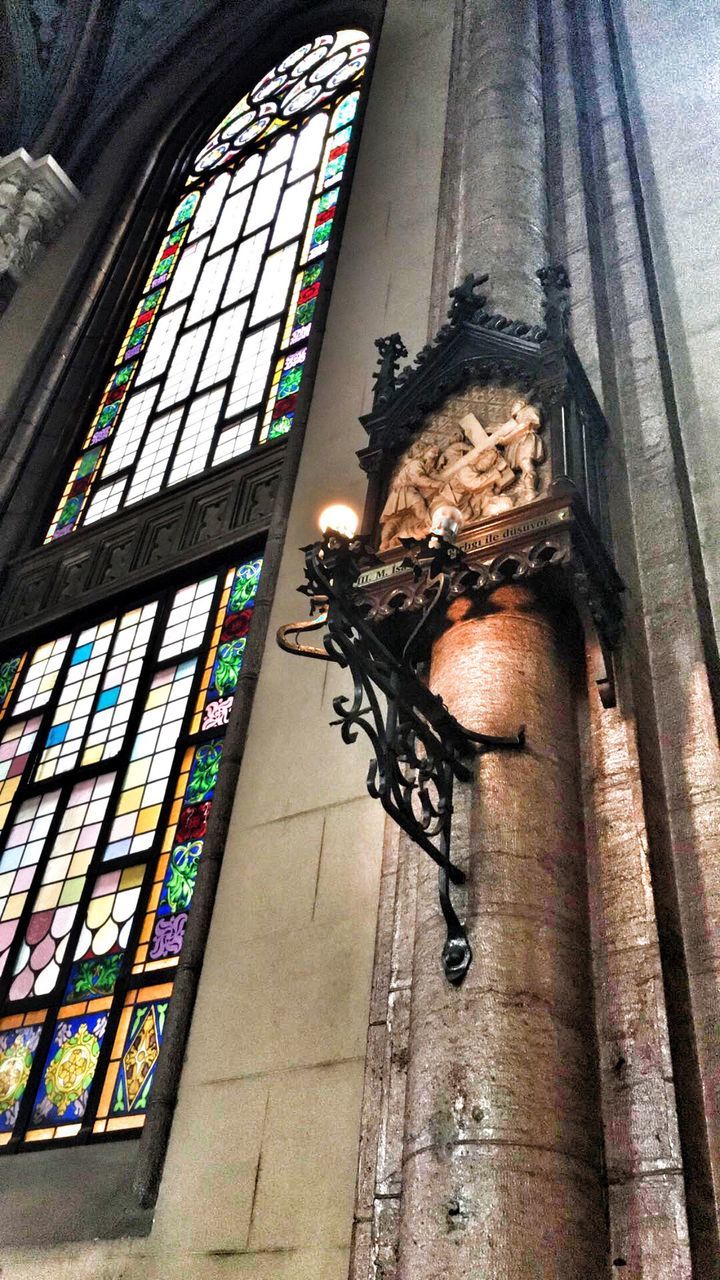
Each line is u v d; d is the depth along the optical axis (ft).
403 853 13.51
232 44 41.83
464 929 10.85
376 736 11.00
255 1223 12.55
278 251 31.71
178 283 34.55
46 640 25.52
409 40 30.89
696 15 25.46
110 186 38.50
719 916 11.37
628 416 17.04
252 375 28.09
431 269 22.90
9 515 29.17
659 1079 10.15
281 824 16.26
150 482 27.66
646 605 14.44
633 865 11.57
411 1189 9.72
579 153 22.43
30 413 31.35
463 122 24.88
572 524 12.79
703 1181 9.80
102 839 19.75
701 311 18.76
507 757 12.02
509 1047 10.02
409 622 13.69
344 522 11.75
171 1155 13.89
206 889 16.20
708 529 15.43
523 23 25.96
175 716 20.75
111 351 33.91
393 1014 12.36
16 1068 17.49
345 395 22.18
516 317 17.53
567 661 13.32
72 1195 14.71
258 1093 13.65
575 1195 9.42
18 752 22.99
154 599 24.02
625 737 12.52
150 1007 16.74
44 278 36.01
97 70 43.21
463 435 15.80
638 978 10.80
